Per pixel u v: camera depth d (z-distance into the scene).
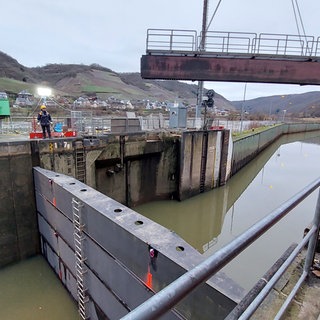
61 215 8.77
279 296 2.40
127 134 15.62
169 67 15.59
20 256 11.04
